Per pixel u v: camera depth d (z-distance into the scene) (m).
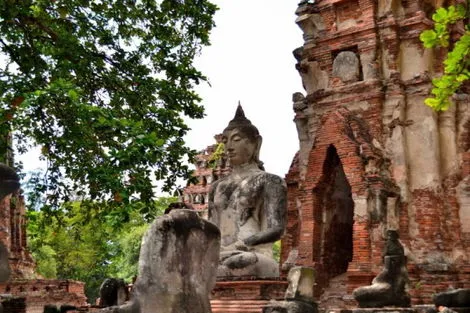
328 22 21.00
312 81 21.41
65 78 15.17
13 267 24.58
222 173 27.44
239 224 12.88
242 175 13.46
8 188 5.62
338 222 20.25
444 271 18.06
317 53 21.11
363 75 20.03
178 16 17.42
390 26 19.80
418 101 19.48
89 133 14.41
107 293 11.79
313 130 21.00
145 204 13.70
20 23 15.34
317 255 19.50
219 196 13.41
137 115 16.67
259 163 13.91
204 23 17.52
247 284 11.56
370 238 18.33
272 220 12.72
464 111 19.80
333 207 20.16
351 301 17.78
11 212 25.05
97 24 16.64
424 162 19.19
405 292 11.23
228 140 13.60
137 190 13.22
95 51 16.62
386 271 11.29
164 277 6.75
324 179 19.89
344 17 20.81
